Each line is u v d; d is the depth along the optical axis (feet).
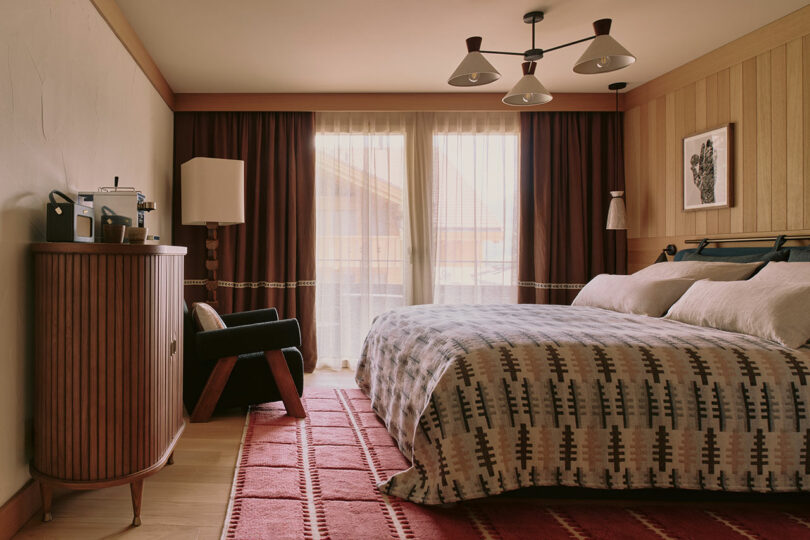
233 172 12.07
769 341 6.40
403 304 14.56
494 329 6.97
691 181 11.98
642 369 5.92
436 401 5.95
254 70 12.30
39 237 6.33
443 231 14.64
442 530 5.47
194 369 9.46
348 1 9.00
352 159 14.57
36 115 6.25
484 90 14.02
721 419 5.79
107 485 5.57
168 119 13.41
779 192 9.78
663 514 5.91
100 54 8.45
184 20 9.68
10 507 5.42
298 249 14.26
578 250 14.37
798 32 9.38
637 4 9.16
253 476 6.79
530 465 5.81
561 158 14.55
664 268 10.55
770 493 6.09
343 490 6.40
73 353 5.61
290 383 9.63
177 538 5.36
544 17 9.63
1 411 5.43
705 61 11.55
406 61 11.84
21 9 5.88
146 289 5.87
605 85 13.76
